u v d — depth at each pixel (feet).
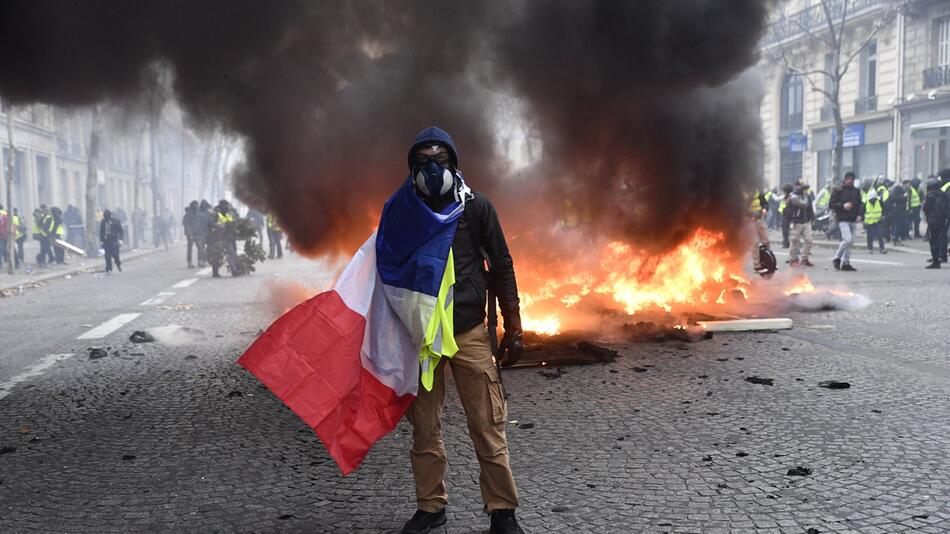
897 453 12.34
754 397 16.28
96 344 25.99
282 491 11.57
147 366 21.70
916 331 23.71
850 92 95.20
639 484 11.37
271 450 13.62
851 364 19.24
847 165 97.66
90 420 15.97
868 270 44.68
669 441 13.42
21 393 18.70
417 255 9.20
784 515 10.03
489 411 9.50
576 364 20.06
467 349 9.45
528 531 9.82
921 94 82.94
